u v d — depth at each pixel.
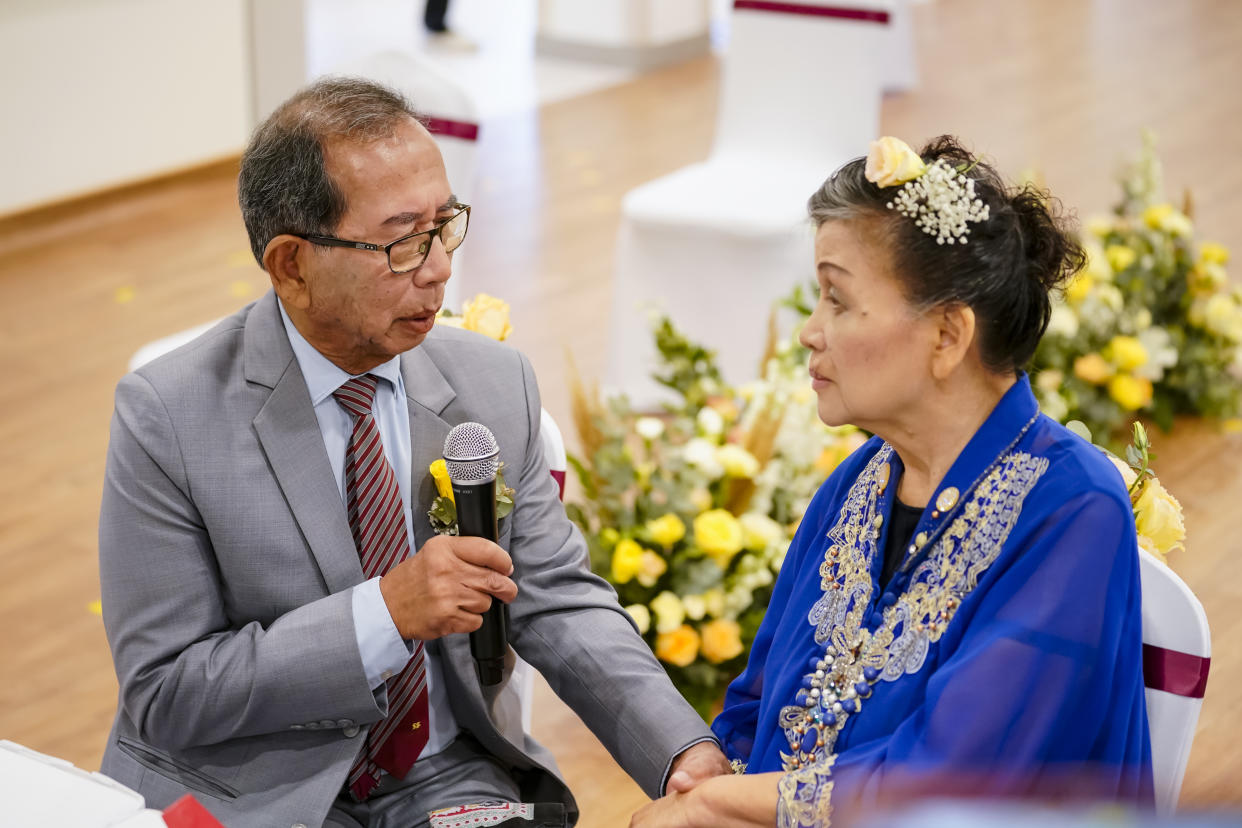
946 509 1.71
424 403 2.12
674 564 3.21
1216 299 4.68
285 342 2.03
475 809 2.04
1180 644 1.76
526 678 2.34
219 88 7.33
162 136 7.16
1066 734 1.62
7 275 6.11
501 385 2.20
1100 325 4.36
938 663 1.69
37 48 6.54
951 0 11.16
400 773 2.10
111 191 7.04
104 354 5.34
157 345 3.50
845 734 1.77
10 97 6.51
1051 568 1.61
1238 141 7.66
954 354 1.67
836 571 1.86
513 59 9.68
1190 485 4.28
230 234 6.64
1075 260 1.75
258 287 6.02
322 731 2.00
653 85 9.17
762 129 5.00
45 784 1.67
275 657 1.91
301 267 1.93
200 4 7.11
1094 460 1.66
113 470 1.98
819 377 1.78
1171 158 7.38
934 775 0.63
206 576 1.99
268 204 1.91
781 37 4.89
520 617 2.19
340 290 1.92
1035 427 1.70
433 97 3.72
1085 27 10.27
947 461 1.75
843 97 4.84
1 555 4.04
